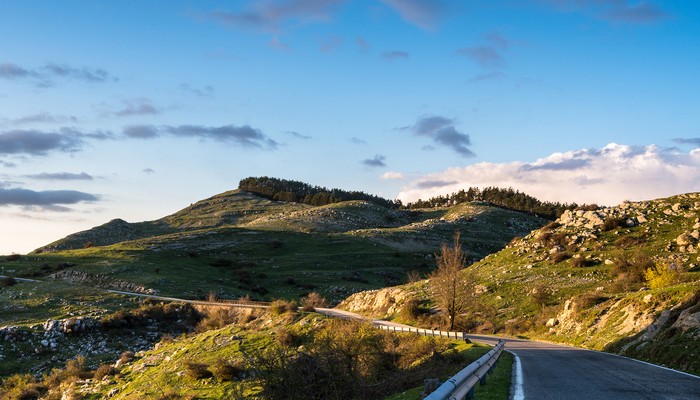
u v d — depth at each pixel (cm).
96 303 8725
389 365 2750
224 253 16075
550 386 1577
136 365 5419
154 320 7944
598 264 6875
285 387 1994
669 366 2373
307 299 10050
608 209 8850
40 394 5122
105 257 13438
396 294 8144
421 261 16412
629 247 7119
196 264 13888
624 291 5309
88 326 7369
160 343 6512
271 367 2039
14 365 6156
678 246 6606
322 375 2052
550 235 8544
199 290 10650
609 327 3756
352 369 2180
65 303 8731
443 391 975
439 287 6053
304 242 17975
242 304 8081
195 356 5122
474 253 19050
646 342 2922
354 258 16088
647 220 7869
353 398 2070
